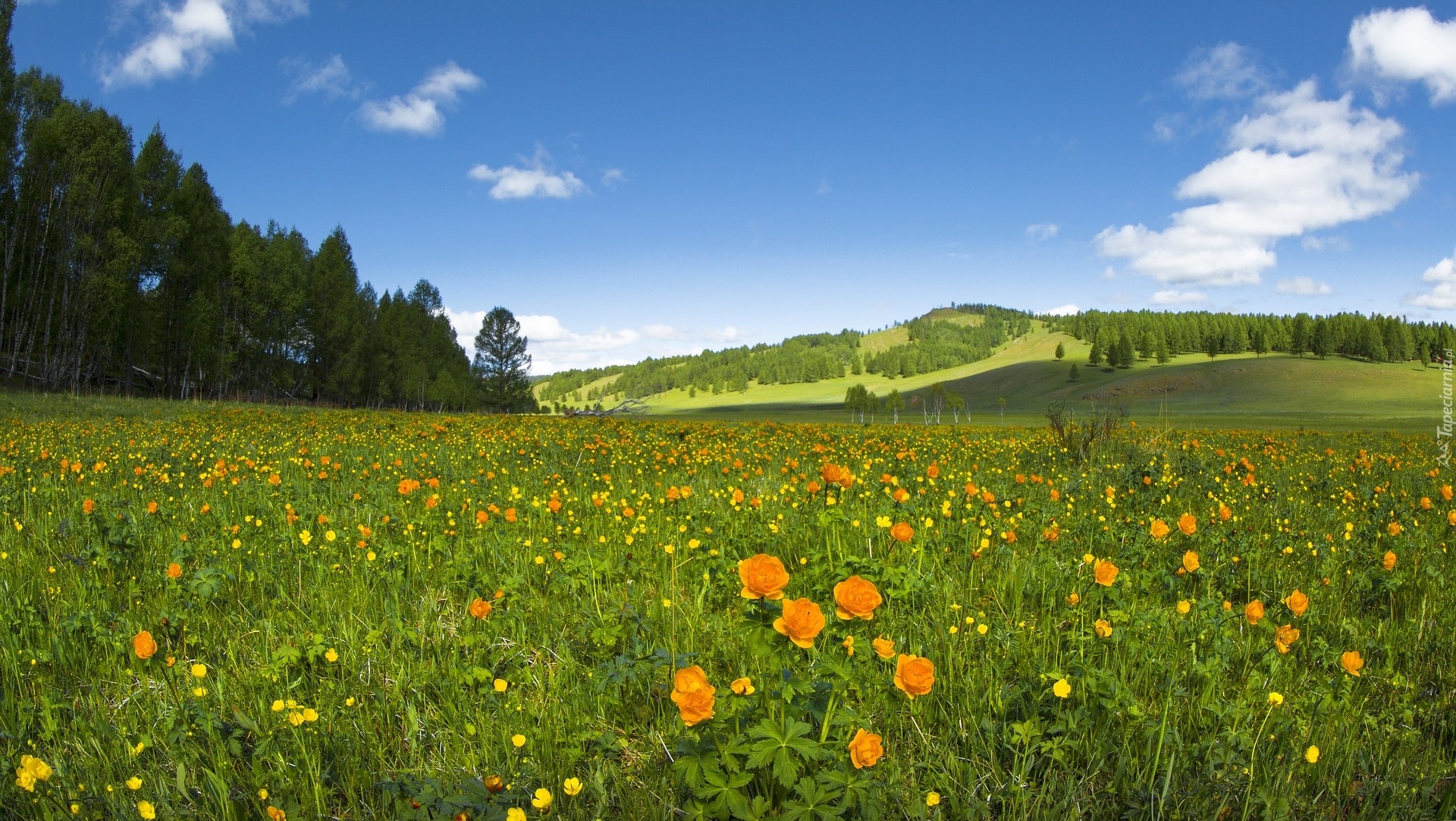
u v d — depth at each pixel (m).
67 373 43.31
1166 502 7.76
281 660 3.34
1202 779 2.55
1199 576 4.75
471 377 90.31
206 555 5.07
